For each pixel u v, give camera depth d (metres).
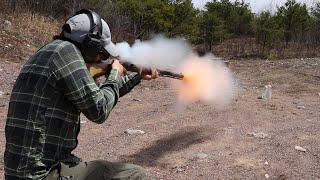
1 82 8.24
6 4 13.18
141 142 5.38
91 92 2.23
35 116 2.21
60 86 2.22
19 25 12.56
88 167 2.43
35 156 2.22
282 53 18.55
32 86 2.23
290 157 5.01
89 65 2.43
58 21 14.42
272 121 6.47
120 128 5.92
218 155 5.01
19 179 2.23
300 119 6.68
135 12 16.09
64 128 2.26
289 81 10.90
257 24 20.64
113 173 2.46
